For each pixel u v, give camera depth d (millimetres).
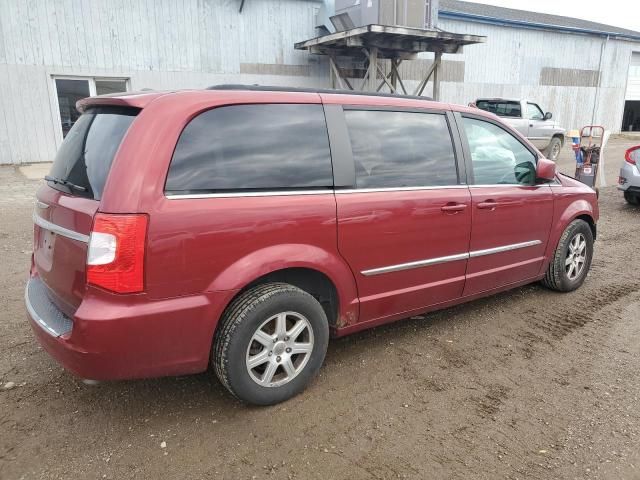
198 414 2904
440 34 14055
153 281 2463
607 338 3961
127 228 2379
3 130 12648
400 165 3422
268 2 15414
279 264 2818
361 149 3240
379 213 3227
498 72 21578
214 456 2559
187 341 2617
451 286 3789
